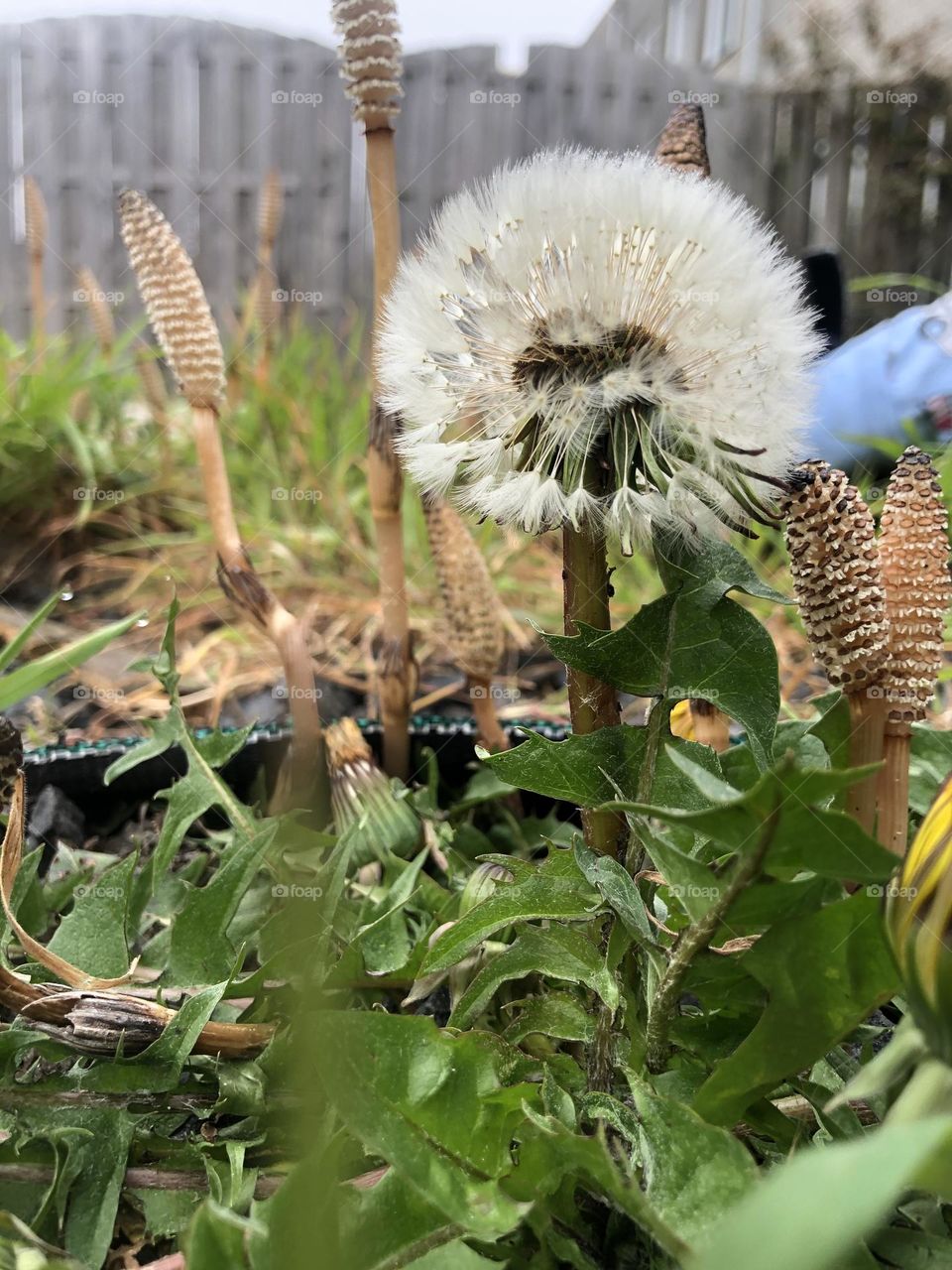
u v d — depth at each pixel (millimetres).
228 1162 103
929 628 97
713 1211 75
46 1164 99
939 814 70
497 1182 83
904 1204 88
